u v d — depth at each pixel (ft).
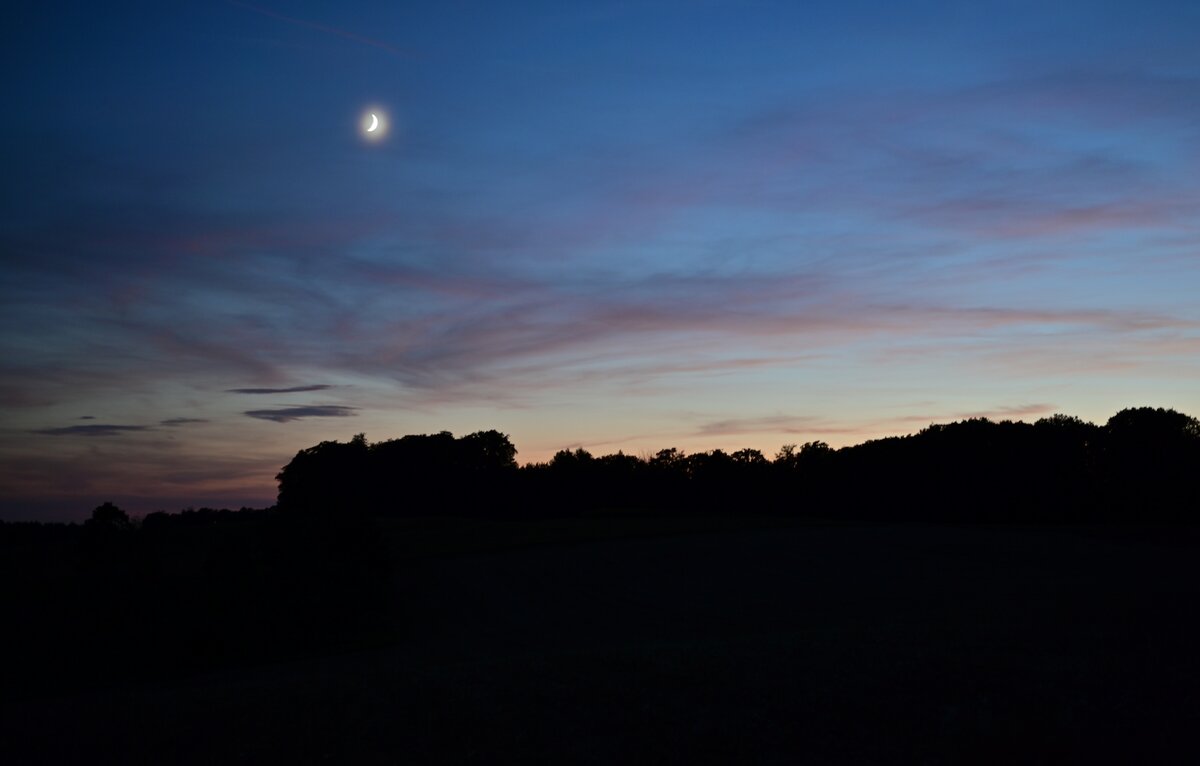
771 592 120.47
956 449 315.78
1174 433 277.23
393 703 41.34
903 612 91.61
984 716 37.01
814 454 363.35
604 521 246.68
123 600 91.91
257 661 80.69
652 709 39.37
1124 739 33.73
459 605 115.65
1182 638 53.93
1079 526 234.79
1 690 69.82
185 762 34.53
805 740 35.12
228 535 112.06
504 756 34.04
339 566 104.99
